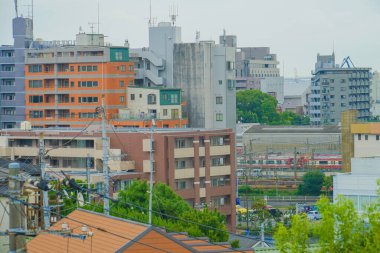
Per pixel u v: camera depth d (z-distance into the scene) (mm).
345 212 64625
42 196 85125
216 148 190375
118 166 179000
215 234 124938
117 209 120438
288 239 65875
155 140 182375
